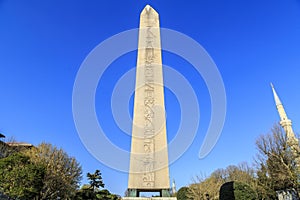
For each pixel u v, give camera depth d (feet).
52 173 92.73
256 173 103.45
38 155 94.17
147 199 30.76
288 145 88.12
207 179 124.06
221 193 66.33
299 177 83.66
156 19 43.65
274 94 138.72
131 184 31.60
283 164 86.48
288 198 88.02
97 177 127.75
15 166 64.03
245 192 61.98
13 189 60.44
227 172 146.72
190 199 112.37
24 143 118.73
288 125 120.06
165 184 31.65
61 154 100.01
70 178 100.68
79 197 109.40
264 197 91.71
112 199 124.77
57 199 95.30
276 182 89.81
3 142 99.55
